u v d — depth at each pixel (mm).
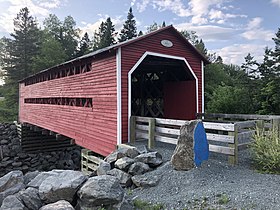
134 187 4945
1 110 29250
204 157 5223
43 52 32406
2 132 17984
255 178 4484
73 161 17438
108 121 7988
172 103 10625
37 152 17266
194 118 9602
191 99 9781
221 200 3617
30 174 4719
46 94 13938
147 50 8227
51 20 47875
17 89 31438
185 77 10180
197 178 4543
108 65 7988
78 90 10094
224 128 5426
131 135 7516
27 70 32000
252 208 3305
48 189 3660
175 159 5047
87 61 9297
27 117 18125
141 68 10578
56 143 17766
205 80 28547
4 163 15984
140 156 5520
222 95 16250
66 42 43344
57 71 12297
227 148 5398
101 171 5387
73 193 3670
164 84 11055
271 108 16766
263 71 19062
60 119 11984
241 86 20078
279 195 3633
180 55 9203
